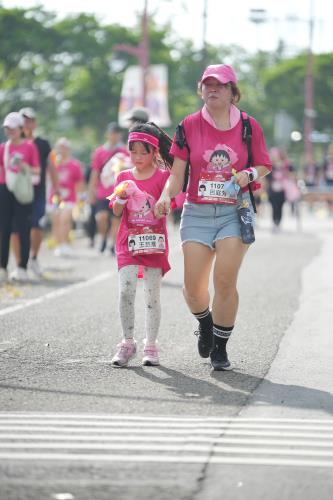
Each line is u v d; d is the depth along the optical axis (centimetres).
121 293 1886
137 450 1320
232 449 1327
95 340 2186
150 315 1903
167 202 1795
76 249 5228
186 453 1308
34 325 2403
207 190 1788
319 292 3081
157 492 1151
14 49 17325
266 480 1200
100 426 1437
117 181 1916
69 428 1424
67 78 18462
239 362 1938
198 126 1792
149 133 1872
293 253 4747
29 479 1195
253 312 2633
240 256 1797
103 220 4706
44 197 3544
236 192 1784
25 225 3359
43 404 1573
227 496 1142
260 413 1526
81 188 4756
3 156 3303
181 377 1792
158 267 1892
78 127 19662
